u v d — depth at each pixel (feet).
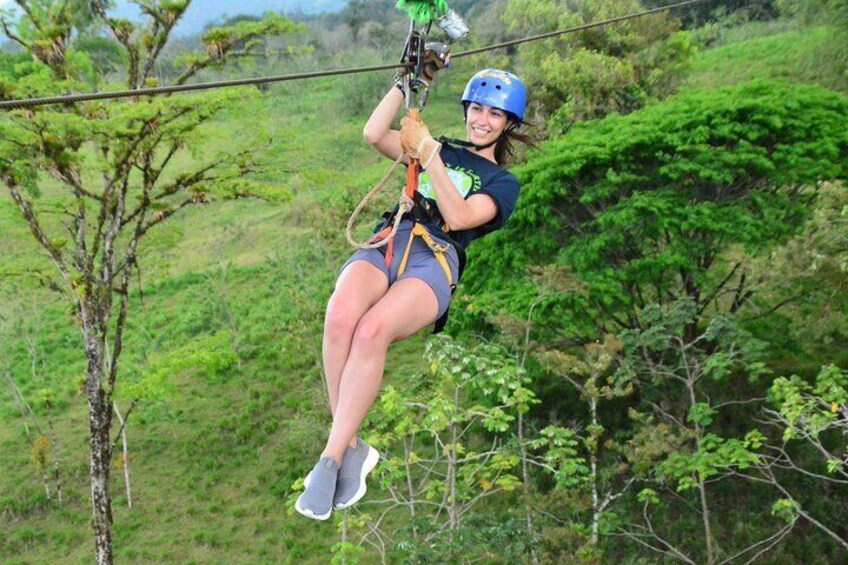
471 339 67.77
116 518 69.10
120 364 96.68
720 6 200.64
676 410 64.28
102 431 60.49
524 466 49.73
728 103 58.75
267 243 133.28
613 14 109.60
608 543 56.59
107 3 61.87
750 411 65.16
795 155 55.26
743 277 64.18
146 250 72.69
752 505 58.34
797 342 65.51
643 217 57.72
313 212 87.40
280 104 218.79
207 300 112.88
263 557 61.77
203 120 60.29
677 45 109.70
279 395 85.10
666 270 61.67
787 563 53.31
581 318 57.93
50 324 114.32
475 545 39.37
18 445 84.12
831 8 109.50
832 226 48.21
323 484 9.57
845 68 111.04
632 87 101.09
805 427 41.50
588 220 63.57
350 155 173.68
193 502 70.03
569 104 98.17
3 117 56.59
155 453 78.54
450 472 45.32
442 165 10.80
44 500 72.95
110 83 59.11
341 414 9.86
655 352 65.51
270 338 97.14
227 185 61.93
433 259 10.98
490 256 63.00
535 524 53.62
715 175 54.70
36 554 66.39
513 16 120.78
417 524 40.63
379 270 10.68
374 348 9.91
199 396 88.07
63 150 55.93
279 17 62.54
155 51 62.39
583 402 69.77
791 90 60.54
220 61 63.98
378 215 83.35
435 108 202.69
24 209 58.44
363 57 218.18
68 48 59.98
